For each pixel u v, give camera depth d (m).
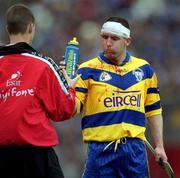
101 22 65.12
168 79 60.50
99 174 23.78
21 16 22.00
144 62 24.38
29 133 21.30
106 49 23.80
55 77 21.67
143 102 24.11
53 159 21.66
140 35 64.19
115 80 23.83
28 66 21.72
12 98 21.44
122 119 23.64
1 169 21.55
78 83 23.70
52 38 61.09
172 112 52.38
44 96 21.55
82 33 62.72
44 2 63.81
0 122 21.34
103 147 23.67
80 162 51.34
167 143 50.34
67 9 64.44
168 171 24.39
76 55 23.17
